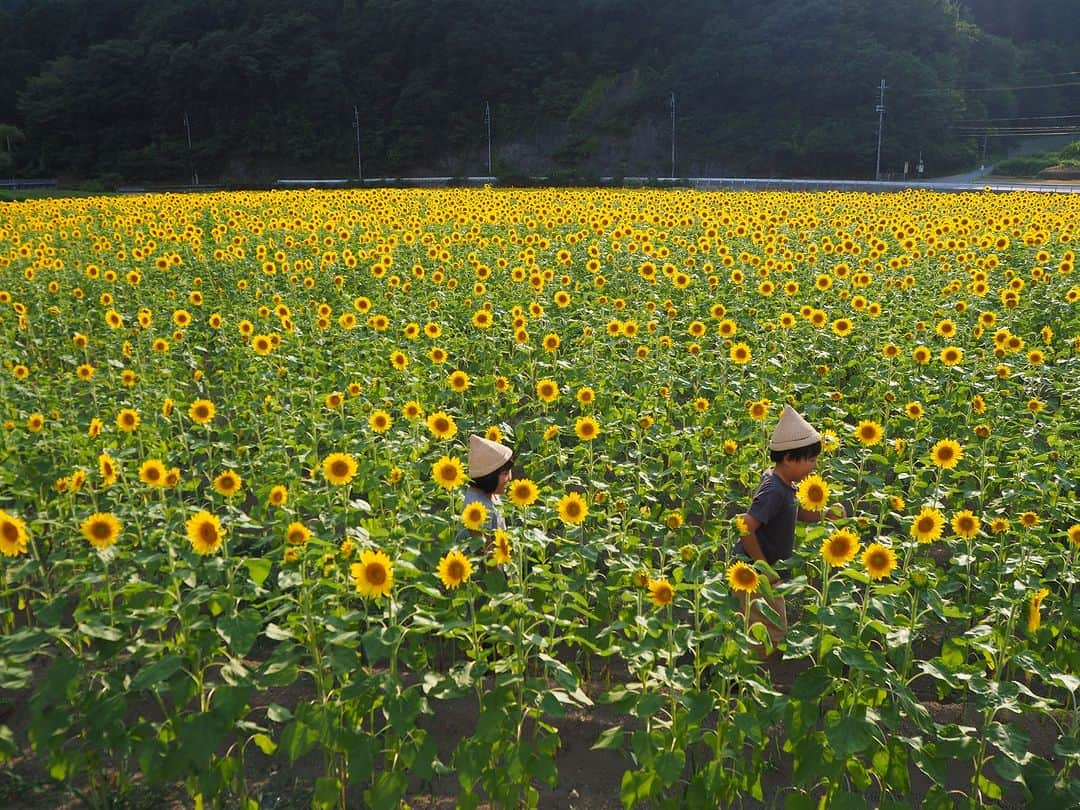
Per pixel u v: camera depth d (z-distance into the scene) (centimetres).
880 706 468
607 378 947
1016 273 1497
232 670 458
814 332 1146
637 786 459
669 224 2348
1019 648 541
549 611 548
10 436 782
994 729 440
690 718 448
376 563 454
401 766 474
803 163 9781
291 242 1994
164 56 12350
